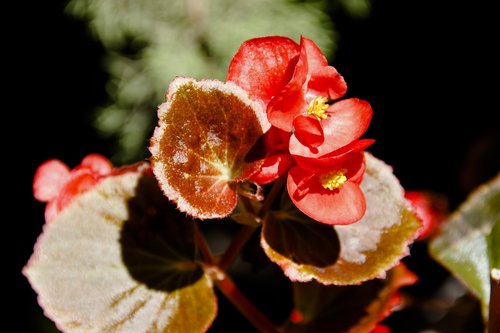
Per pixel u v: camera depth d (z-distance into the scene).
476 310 0.43
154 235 0.34
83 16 0.61
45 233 0.33
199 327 0.33
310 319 0.37
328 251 0.33
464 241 0.40
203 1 0.57
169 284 0.33
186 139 0.31
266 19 0.57
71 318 0.32
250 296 0.56
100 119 0.61
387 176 0.34
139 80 0.60
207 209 0.31
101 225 0.34
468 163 0.59
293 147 0.30
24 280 0.65
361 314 0.37
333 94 0.31
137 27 0.58
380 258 0.33
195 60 0.56
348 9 0.63
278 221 0.33
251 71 0.31
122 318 0.33
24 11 0.68
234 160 0.31
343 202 0.30
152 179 0.34
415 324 0.54
